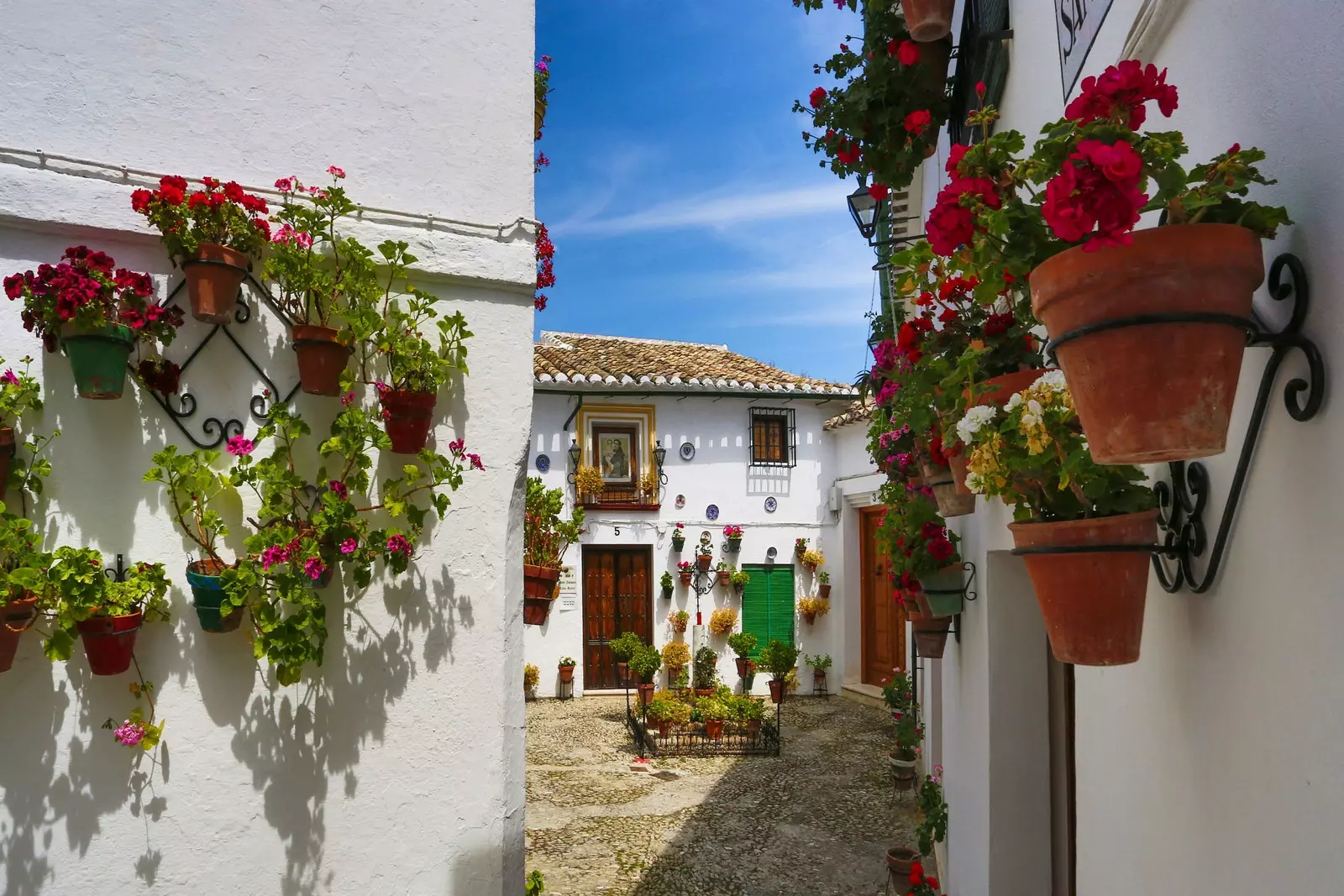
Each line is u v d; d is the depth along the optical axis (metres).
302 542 2.52
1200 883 1.49
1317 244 1.15
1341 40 1.09
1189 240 1.17
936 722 6.84
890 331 5.80
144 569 2.46
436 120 3.04
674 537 13.79
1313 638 1.15
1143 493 1.53
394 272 2.78
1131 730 1.83
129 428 2.56
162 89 2.71
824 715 12.57
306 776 2.66
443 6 3.09
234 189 2.50
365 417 2.73
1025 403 1.59
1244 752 1.34
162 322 2.46
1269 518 1.27
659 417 13.99
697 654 13.49
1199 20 1.52
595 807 8.04
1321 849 1.12
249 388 2.70
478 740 2.87
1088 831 2.14
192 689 2.56
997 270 1.49
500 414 3.01
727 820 7.66
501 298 3.05
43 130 2.57
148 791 2.49
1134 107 1.29
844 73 3.56
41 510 2.45
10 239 2.49
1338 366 1.10
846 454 14.52
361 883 2.69
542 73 4.22
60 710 2.44
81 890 2.42
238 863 2.56
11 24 2.57
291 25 2.88
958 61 3.53
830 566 14.66
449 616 2.88
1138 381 1.21
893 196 6.26
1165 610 1.66
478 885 2.82
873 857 6.73
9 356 2.45
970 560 4.13
